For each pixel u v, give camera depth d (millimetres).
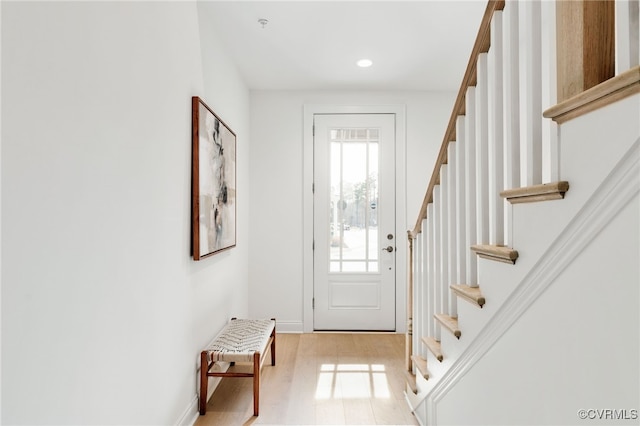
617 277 787
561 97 1001
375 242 4285
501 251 1224
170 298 2020
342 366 3254
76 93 1241
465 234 1743
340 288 4270
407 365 2674
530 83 1177
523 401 1152
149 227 1769
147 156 1747
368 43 3143
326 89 4242
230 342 2607
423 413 2250
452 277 1876
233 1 2516
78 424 1258
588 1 932
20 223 1021
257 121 4250
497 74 1421
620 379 776
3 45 969
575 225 914
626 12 814
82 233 1273
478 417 1486
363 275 4266
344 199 4281
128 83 1570
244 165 3973
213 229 2672
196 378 2449
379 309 4262
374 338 4031
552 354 1009
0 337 963
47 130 1115
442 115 4270
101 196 1380
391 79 3939
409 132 4262
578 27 943
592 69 927
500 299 1278
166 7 1960
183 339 2213
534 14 1178
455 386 1742
